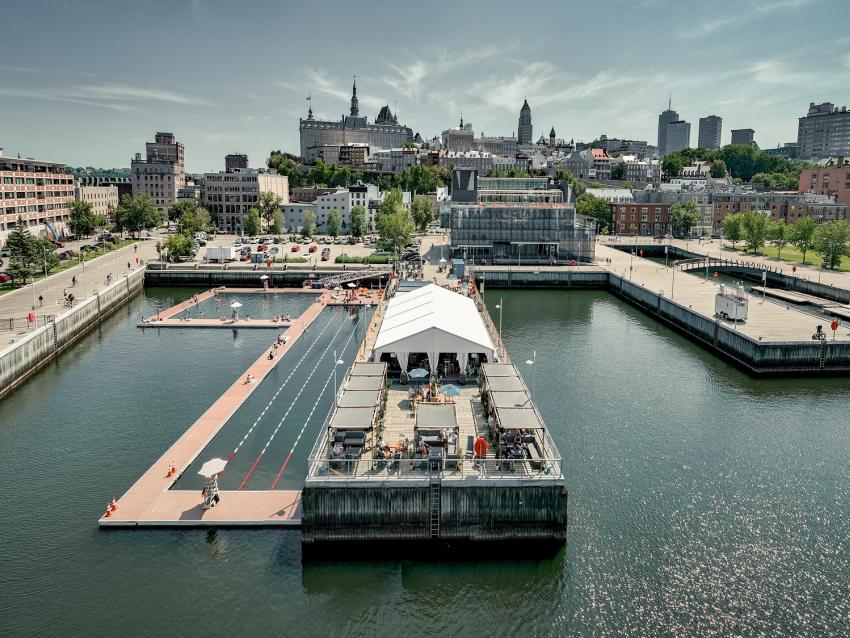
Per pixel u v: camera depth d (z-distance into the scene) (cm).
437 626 4381
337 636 4281
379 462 5425
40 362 10381
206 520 5416
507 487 5103
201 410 8294
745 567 4988
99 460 6831
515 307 15488
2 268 16525
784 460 6806
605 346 11588
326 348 11394
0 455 6969
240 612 4478
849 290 14362
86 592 4653
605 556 5109
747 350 10181
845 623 4409
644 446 7112
